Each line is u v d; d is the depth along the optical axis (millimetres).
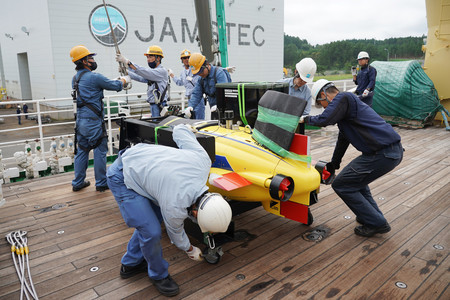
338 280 2518
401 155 2926
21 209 3908
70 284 2543
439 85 8680
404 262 2736
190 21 16250
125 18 14383
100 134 4281
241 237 3221
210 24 6285
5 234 3332
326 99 3025
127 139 3623
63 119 14219
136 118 3891
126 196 2252
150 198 2240
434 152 6223
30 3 14906
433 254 2850
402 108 8625
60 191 4484
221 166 2969
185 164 2098
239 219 3627
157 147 2258
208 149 2588
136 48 14867
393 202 3965
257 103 3197
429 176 4867
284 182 2564
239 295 2371
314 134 8055
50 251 3010
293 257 2848
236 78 18484
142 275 2650
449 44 8383
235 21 17812
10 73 22406
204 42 6352
